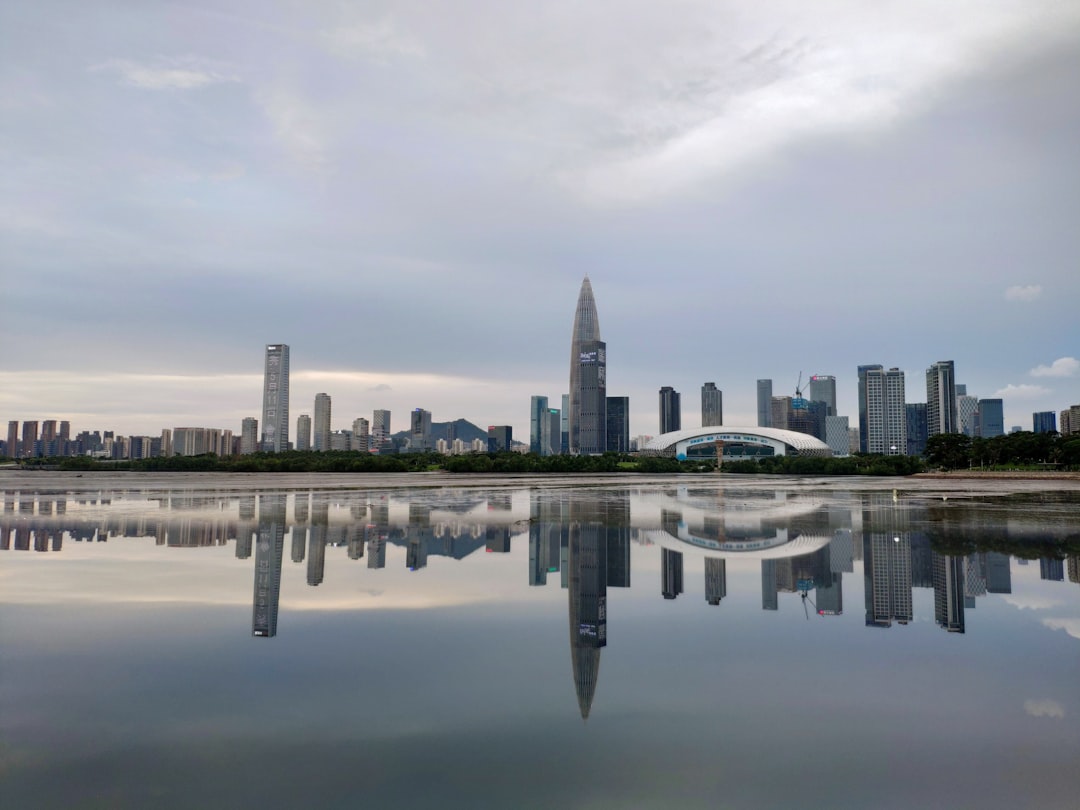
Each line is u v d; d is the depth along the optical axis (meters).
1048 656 13.86
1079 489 82.38
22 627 15.84
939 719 10.66
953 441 172.12
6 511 45.81
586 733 10.16
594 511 48.25
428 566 24.33
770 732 10.20
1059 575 22.66
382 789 8.51
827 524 39.09
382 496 64.38
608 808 7.93
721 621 16.67
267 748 9.66
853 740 9.91
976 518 42.50
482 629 15.88
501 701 11.36
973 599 19.11
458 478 130.25
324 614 17.22
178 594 19.42
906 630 15.82
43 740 9.90
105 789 8.51
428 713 10.85
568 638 15.11
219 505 51.62
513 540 31.72
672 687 12.02
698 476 168.50
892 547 29.44
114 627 15.90
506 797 8.29
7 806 8.02
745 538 32.75
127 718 10.67
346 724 10.46
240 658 13.63
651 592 20.06
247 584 20.86
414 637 15.16
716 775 8.88
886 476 168.50
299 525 37.28
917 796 8.35
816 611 17.69
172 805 8.11
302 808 8.05
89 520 39.53
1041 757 9.39
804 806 8.06
